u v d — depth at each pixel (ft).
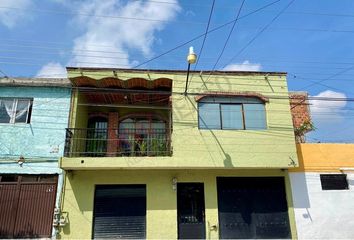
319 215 44.68
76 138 45.24
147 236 41.83
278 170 45.96
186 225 43.21
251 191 45.21
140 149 45.65
